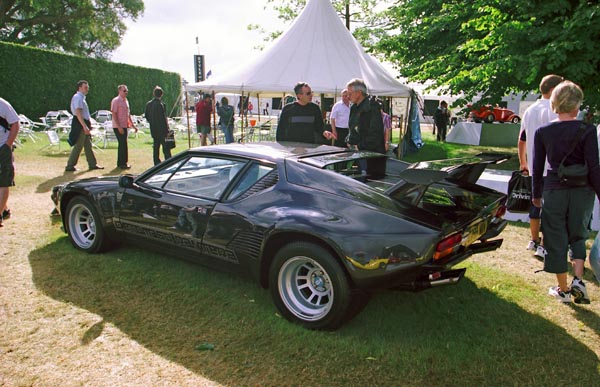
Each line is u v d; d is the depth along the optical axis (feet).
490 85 32.27
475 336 9.53
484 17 30.66
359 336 9.39
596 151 9.95
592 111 28.19
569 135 10.05
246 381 7.88
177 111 99.76
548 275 13.10
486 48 30.89
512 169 34.22
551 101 10.53
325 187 9.80
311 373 8.14
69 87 72.28
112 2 104.68
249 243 10.05
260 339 9.24
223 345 9.00
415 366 8.40
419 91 45.29
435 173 8.64
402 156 38.99
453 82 32.37
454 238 8.82
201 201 11.05
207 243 10.82
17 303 10.56
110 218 12.92
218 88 30.27
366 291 8.85
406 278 8.60
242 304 10.75
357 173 11.05
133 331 9.46
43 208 19.51
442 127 64.44
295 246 9.38
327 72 30.60
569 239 10.84
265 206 10.00
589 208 10.34
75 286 11.56
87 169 30.89
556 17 28.45
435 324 10.02
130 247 14.40
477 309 10.80
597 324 10.17
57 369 8.09
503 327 9.95
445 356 8.74
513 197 14.61
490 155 10.98
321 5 33.01
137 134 59.72
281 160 10.73
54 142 39.45
